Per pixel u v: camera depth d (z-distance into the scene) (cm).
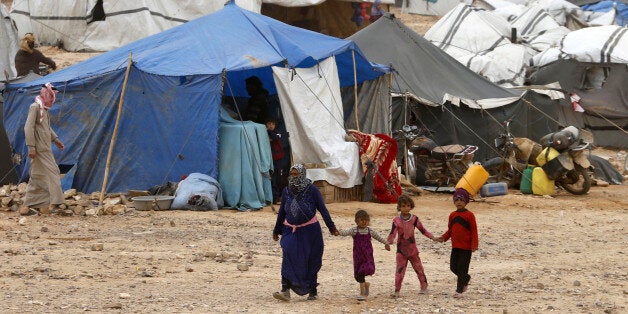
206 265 1791
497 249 2080
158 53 2909
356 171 2878
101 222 2359
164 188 2695
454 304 1455
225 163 2694
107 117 2783
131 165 2759
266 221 2433
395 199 2886
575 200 3058
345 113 3294
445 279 1708
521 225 2491
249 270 1753
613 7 6031
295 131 2814
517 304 1465
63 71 3075
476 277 1727
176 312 1345
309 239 1478
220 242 2078
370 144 2892
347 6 5750
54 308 1347
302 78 2853
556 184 3234
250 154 2684
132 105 2770
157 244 2025
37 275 1630
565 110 4525
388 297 1518
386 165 2908
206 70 2748
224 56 2841
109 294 1477
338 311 1390
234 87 3225
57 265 1728
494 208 2844
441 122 3647
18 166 3002
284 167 2912
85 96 2811
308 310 1392
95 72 2866
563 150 3144
